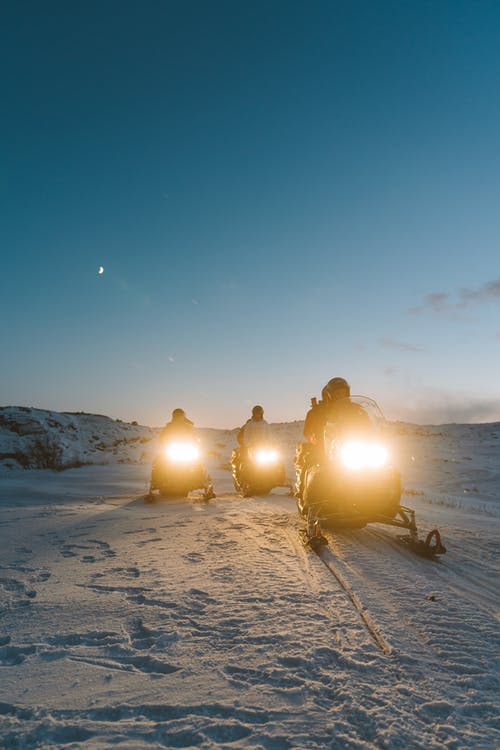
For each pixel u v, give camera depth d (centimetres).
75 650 324
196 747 213
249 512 1015
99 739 220
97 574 523
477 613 392
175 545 671
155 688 269
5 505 1352
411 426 6047
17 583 498
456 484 2338
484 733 225
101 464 2897
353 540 705
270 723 232
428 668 292
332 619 374
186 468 1359
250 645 325
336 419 732
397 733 222
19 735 224
